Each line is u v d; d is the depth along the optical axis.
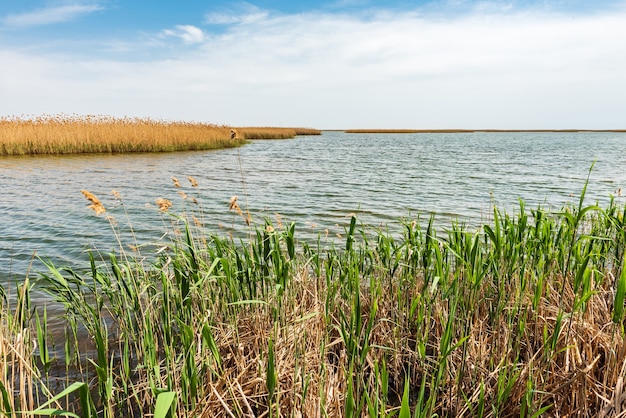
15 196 13.73
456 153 39.94
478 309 4.30
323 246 8.17
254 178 19.61
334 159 31.14
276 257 3.97
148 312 3.91
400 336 4.02
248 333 4.08
